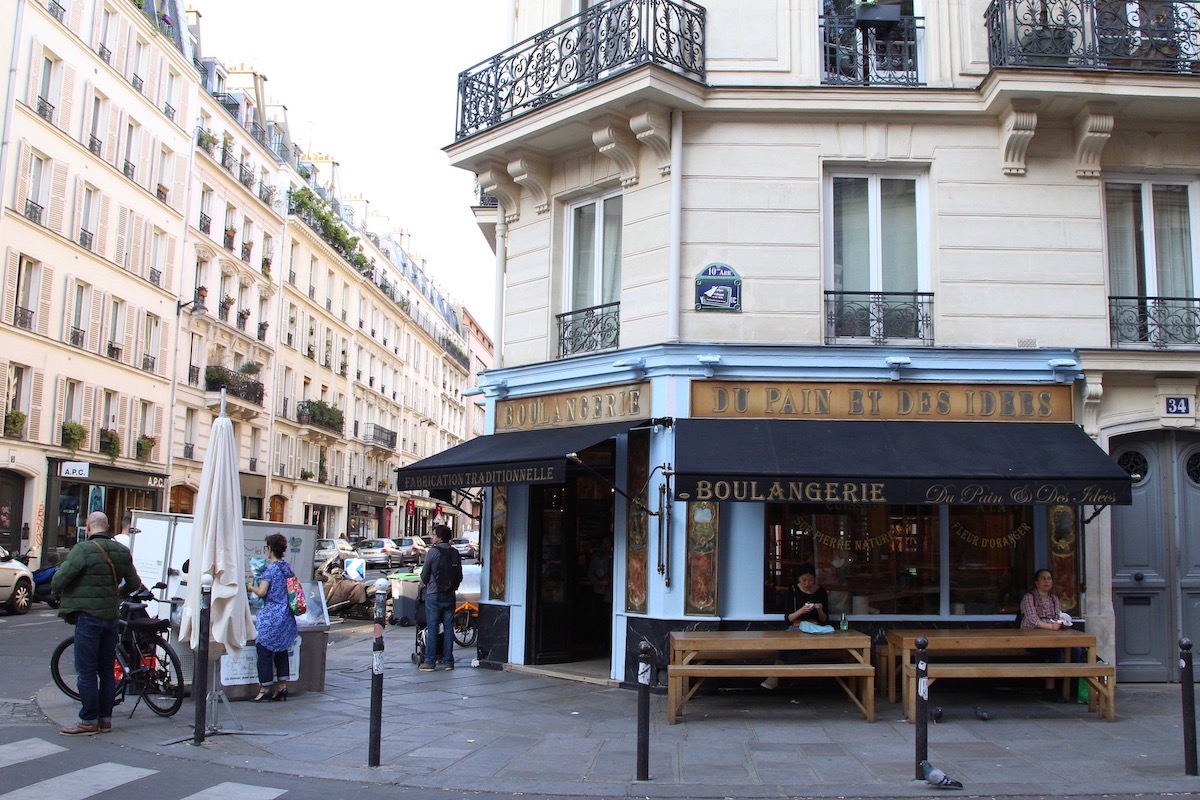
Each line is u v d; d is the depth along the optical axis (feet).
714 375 35.27
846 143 37.01
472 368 300.40
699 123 37.19
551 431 39.11
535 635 39.88
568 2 41.98
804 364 35.29
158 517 34.22
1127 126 37.09
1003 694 33.83
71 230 93.25
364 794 21.33
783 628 34.12
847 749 25.76
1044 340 36.06
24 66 85.97
